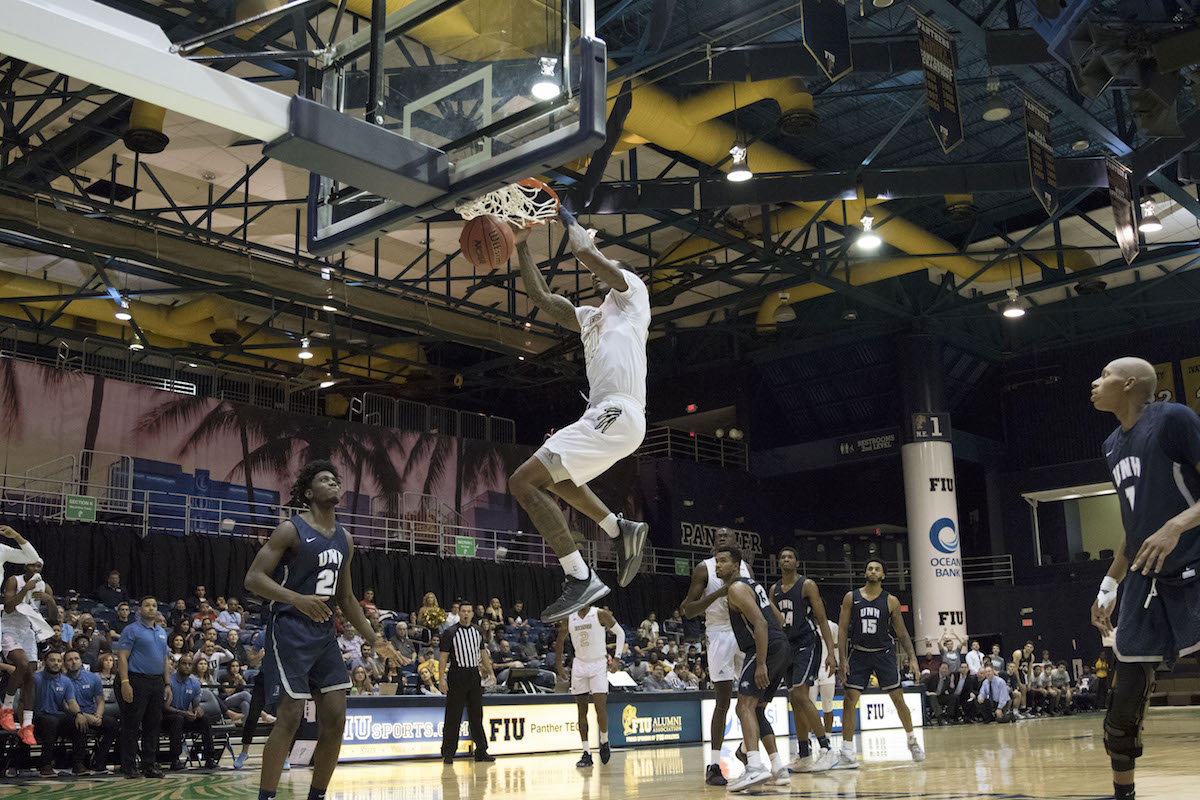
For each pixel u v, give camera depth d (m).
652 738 14.87
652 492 30.73
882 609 10.09
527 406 35.66
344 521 25.56
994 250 25.41
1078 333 32.00
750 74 17.20
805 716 9.98
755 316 33.03
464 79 5.60
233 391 30.56
